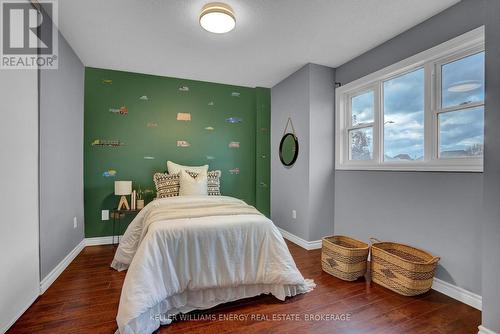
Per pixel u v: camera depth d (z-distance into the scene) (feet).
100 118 10.78
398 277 6.70
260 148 13.44
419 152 7.73
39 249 6.46
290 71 11.18
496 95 4.80
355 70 9.74
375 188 8.80
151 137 11.55
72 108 9.07
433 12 6.92
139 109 11.35
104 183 10.84
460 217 6.39
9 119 5.28
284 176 12.08
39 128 6.50
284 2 6.49
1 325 4.93
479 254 6.02
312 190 10.31
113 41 8.46
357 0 6.43
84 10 6.77
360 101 9.83
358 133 9.87
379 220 8.64
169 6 6.64
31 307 5.92
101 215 10.79
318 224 10.45
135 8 6.72
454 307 6.08
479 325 5.22
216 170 12.67
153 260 5.31
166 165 11.76
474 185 6.14
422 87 7.65
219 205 8.17
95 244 10.67
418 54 7.42
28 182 5.98
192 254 5.76
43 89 6.75
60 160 7.89
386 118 8.77
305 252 10.02
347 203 10.01
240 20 7.29
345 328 5.27
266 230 6.55
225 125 12.88
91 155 10.64
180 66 10.61
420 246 7.33
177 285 5.53
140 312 4.72
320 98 10.43
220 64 10.40
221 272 6.00
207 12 6.47
